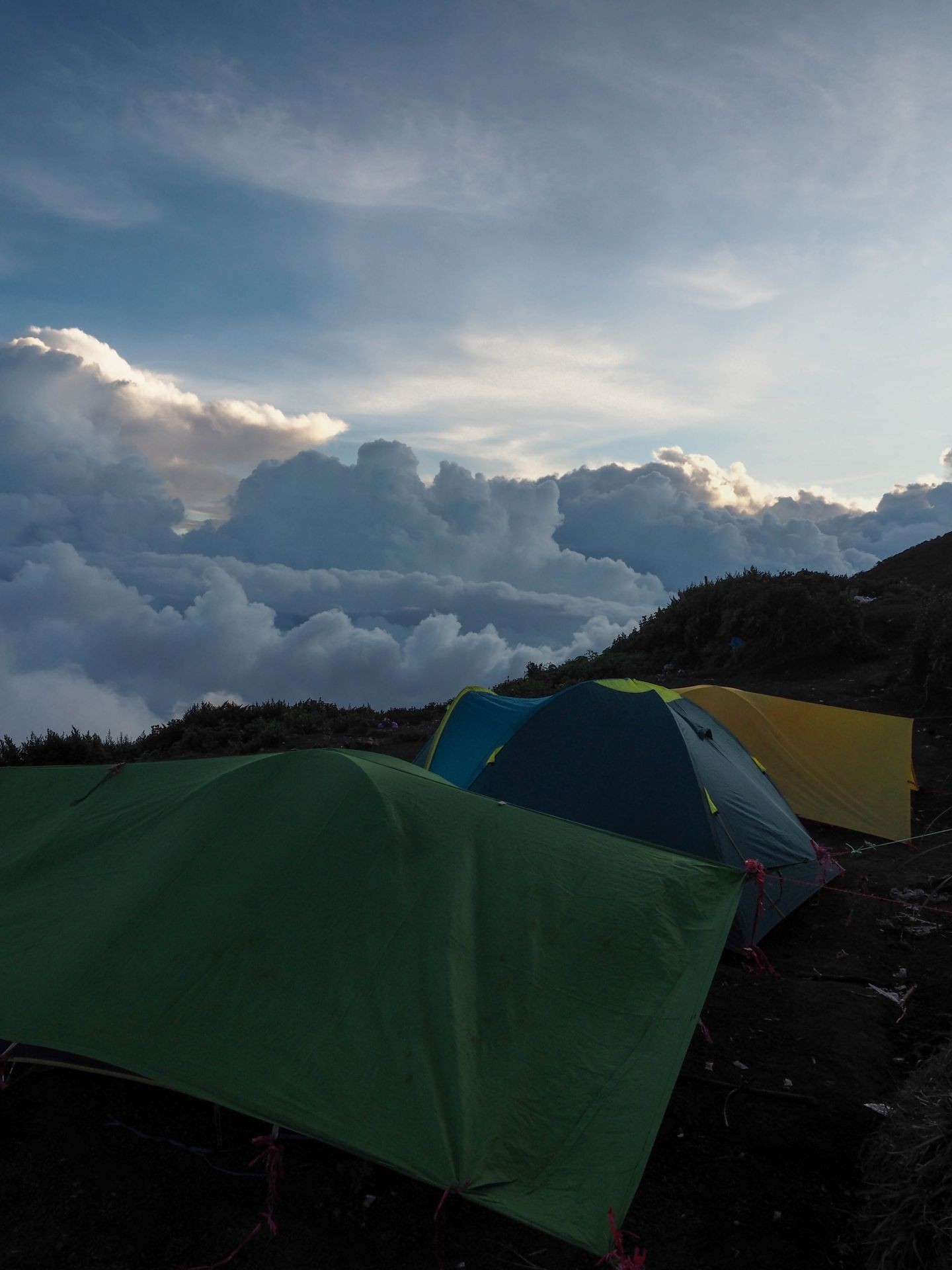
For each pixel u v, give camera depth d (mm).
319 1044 3143
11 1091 3828
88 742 12773
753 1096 3955
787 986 5055
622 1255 2547
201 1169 3359
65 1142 3488
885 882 6711
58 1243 2939
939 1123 2834
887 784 8141
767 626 15000
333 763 4348
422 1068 3074
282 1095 2955
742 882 4582
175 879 3840
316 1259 2926
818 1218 3186
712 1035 4527
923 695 11867
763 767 7938
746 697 8828
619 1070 3223
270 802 4188
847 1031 4496
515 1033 3295
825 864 6445
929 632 12273
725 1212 3229
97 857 4359
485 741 7086
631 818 6031
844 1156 3527
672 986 3693
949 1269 2494
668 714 6312
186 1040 3146
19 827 5129
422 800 4273
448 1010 3279
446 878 3842
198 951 3486
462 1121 2906
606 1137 2922
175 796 4727
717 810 5941
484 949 3609
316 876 3771
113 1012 3268
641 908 4055
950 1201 2631
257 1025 3211
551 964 3631
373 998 3318
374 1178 3342
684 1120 3797
